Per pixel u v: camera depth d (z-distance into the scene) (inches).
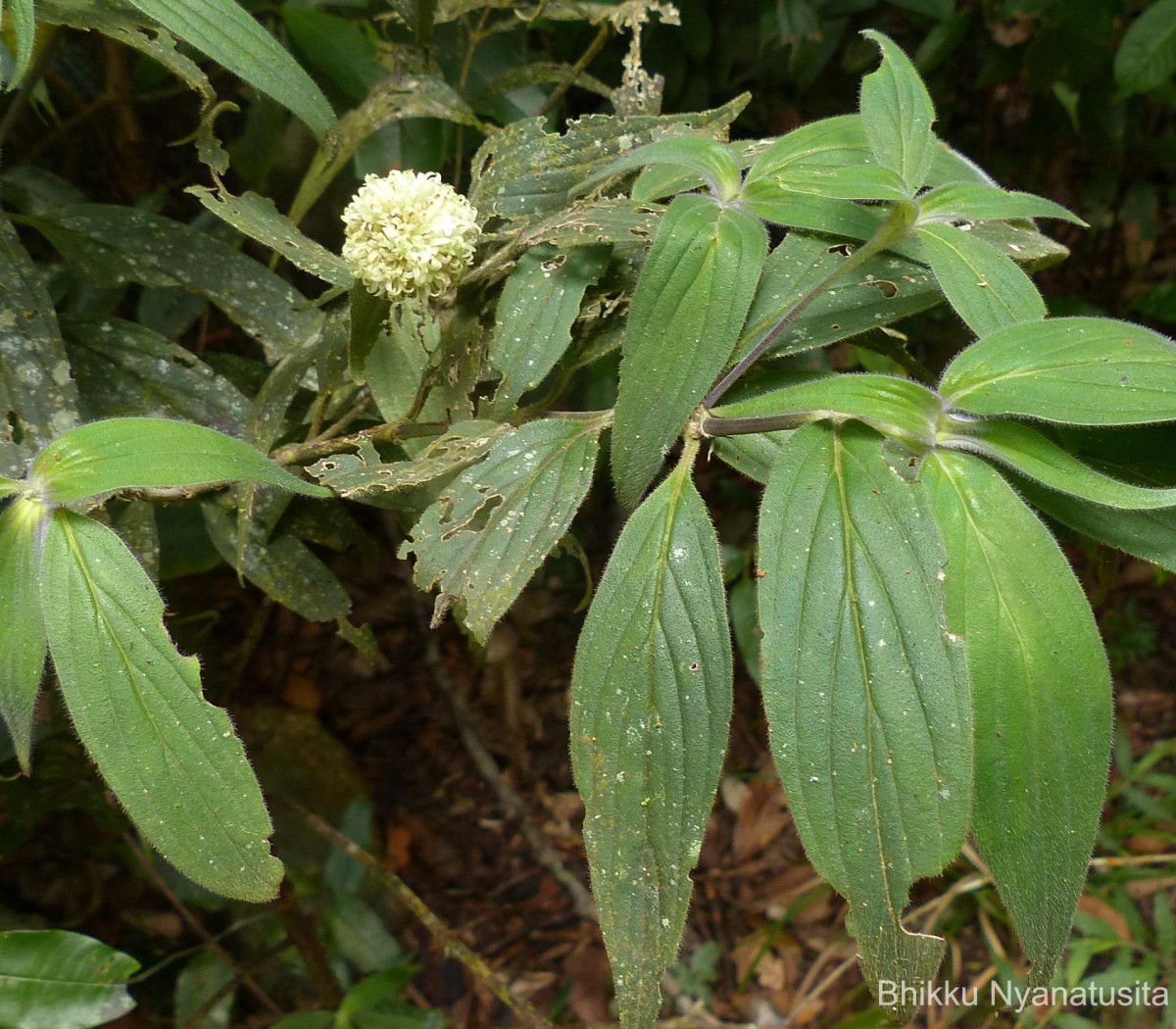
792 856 35.7
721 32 30.7
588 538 38.5
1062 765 9.6
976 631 9.8
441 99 15.9
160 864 27.3
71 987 15.6
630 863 10.5
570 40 27.9
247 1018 28.7
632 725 10.6
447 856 34.4
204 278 15.6
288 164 25.8
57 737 19.9
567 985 31.7
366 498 14.5
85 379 15.0
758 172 12.5
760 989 32.8
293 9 20.2
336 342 14.3
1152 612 41.2
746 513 37.4
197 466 10.1
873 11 34.8
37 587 10.0
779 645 9.9
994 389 10.2
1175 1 28.0
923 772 9.5
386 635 37.5
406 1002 31.0
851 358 32.1
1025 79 32.6
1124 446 12.6
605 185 14.1
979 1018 31.3
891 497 10.2
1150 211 40.6
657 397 11.3
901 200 11.5
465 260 12.4
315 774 31.4
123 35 12.8
